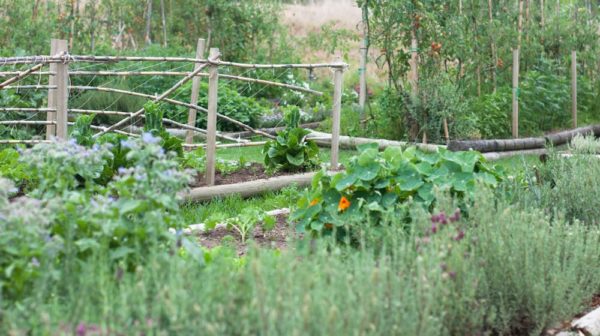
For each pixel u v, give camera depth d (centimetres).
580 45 1691
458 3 1383
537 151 1299
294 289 342
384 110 1319
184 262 381
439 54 1295
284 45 1947
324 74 2070
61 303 361
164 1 1977
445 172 548
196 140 1256
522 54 1559
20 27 1542
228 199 785
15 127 1138
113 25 1870
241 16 1870
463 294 392
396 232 476
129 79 1455
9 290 352
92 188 456
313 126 1451
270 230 634
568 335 444
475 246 443
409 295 375
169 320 336
